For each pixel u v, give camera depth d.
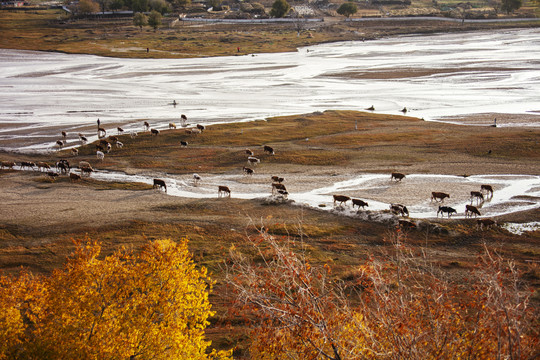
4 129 138.12
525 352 17.95
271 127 132.50
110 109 162.50
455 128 127.00
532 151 103.81
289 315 19.34
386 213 71.81
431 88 189.50
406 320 19.08
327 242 63.06
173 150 114.38
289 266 19.83
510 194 81.38
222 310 44.88
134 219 72.75
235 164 103.81
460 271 50.50
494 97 169.38
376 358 19.16
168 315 29.19
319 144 115.75
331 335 19.19
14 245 64.31
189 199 83.62
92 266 29.86
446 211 70.69
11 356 27.75
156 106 166.38
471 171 94.12
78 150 116.44
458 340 19.25
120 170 102.25
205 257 57.84
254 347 24.52
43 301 30.61
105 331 26.75
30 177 97.88
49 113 157.38
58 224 71.62
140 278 29.95
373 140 117.31
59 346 26.70
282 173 97.38
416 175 93.06
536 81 192.25
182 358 28.27
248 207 78.38
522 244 60.66
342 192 85.56
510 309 17.66
